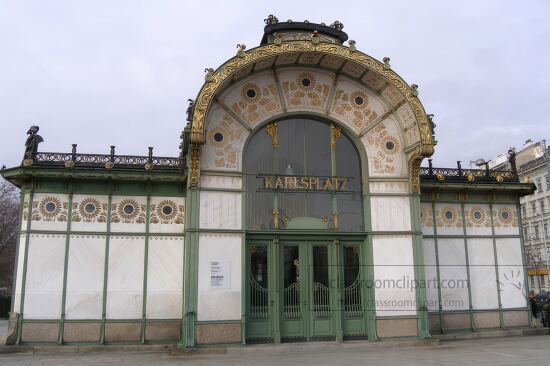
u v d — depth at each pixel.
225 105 16.03
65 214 15.82
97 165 16.16
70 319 15.24
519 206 19.53
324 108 16.89
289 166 16.50
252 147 16.36
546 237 57.16
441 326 17.69
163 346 15.14
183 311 15.07
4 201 44.38
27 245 15.38
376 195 16.53
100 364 12.16
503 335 17.61
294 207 16.22
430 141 15.88
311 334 15.59
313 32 16.58
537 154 59.84
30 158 15.66
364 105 17.20
